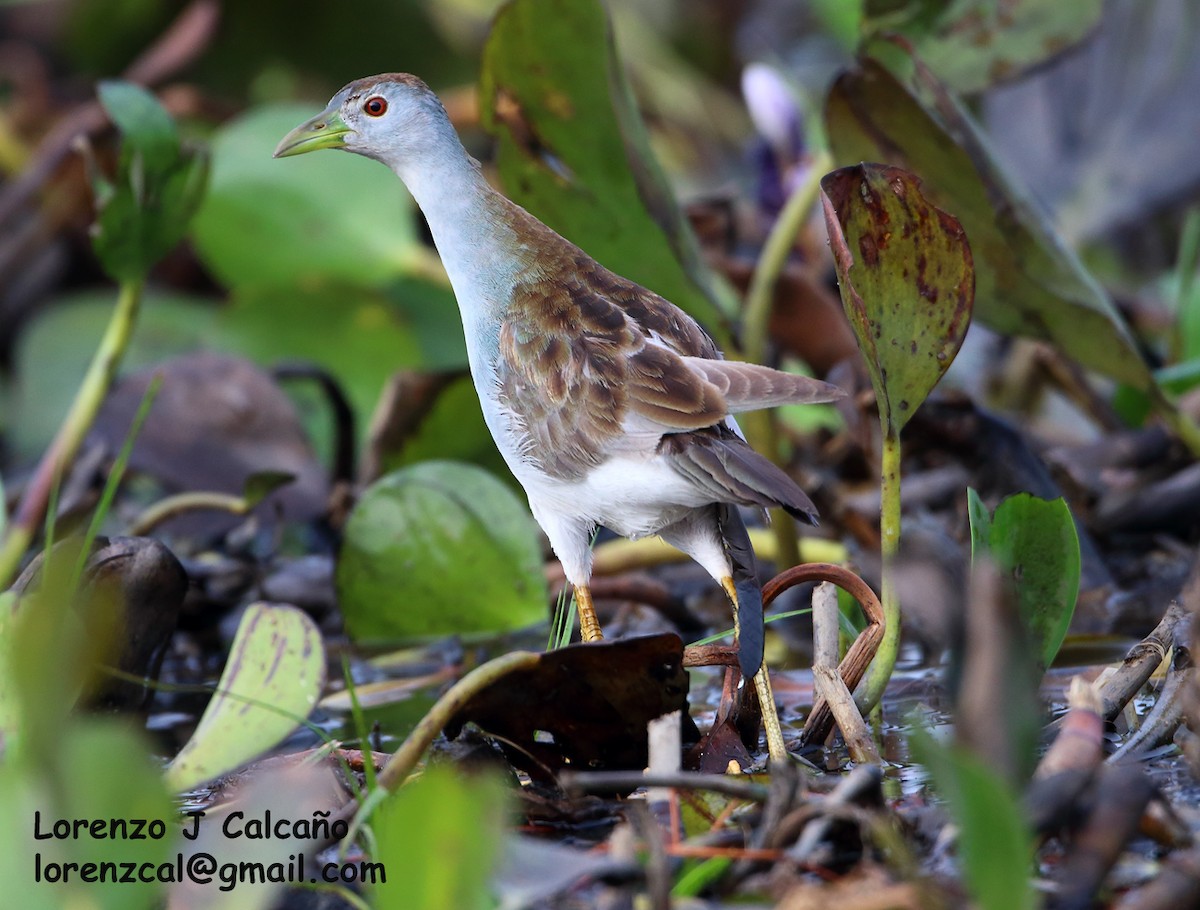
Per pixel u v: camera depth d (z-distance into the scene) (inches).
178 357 414.6
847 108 301.3
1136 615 316.2
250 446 393.7
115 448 392.2
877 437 347.6
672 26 721.0
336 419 394.9
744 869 176.1
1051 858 180.5
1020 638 171.0
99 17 629.3
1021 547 225.0
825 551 342.6
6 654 205.3
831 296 392.5
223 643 345.7
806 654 313.0
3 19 660.7
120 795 165.6
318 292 463.8
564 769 218.1
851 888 169.2
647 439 231.3
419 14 637.3
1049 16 337.7
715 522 241.6
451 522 328.2
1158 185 541.6
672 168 625.3
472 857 157.1
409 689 299.1
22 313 529.7
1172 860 178.5
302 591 356.5
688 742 235.5
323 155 461.1
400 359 466.0
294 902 183.9
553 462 245.9
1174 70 546.6
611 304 247.1
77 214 506.0
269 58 635.5
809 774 222.4
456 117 517.3
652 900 166.1
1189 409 386.0
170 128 318.3
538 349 246.5
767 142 437.7
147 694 242.2
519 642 326.0
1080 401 404.5
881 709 253.6
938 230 213.9
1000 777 169.2
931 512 360.8
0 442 481.1
